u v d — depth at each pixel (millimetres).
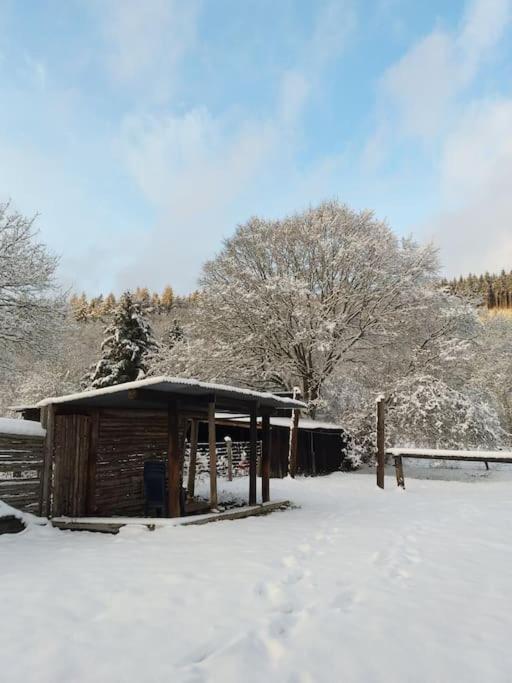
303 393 23688
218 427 21531
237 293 22797
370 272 22594
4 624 3617
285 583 4613
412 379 20484
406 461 23625
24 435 8211
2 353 18016
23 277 17422
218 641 3328
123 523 7711
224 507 10508
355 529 7484
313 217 25156
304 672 2916
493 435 19625
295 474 18031
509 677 2871
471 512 9117
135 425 10648
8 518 7633
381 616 3781
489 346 29312
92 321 64500
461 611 3906
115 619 3701
